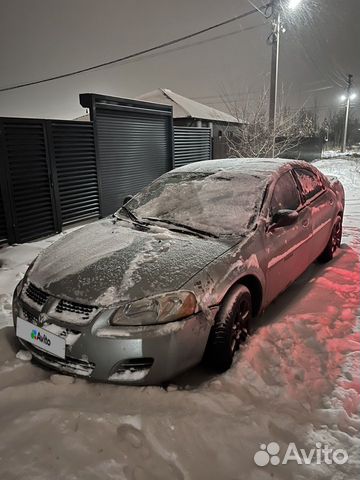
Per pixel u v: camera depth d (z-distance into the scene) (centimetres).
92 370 223
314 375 254
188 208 331
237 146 1306
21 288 270
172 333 221
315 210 394
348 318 329
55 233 627
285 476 183
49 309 236
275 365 262
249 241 286
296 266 355
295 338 295
